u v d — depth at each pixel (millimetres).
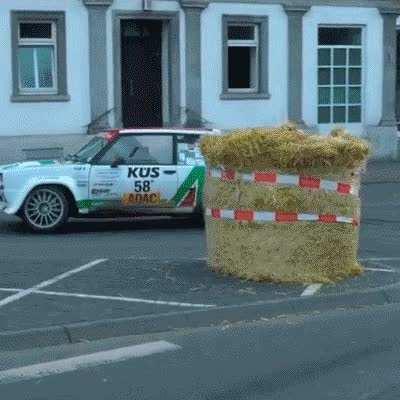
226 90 27406
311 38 28672
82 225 18047
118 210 16953
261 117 28000
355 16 29406
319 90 29109
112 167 16797
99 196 16797
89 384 8180
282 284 11625
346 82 29625
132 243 15703
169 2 26219
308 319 10539
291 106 28516
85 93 25359
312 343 9555
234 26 27625
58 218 16781
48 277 12211
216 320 10266
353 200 11938
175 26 26422
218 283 11695
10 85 24375
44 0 24594
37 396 7863
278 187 11523
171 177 16984
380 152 30297
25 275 12359
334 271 11930
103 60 25484
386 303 11367
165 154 17078
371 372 8594
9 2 24172
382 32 30062
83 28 25188
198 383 8219
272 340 9656
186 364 8789
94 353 9125
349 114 29781
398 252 14992
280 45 28172
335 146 11461
